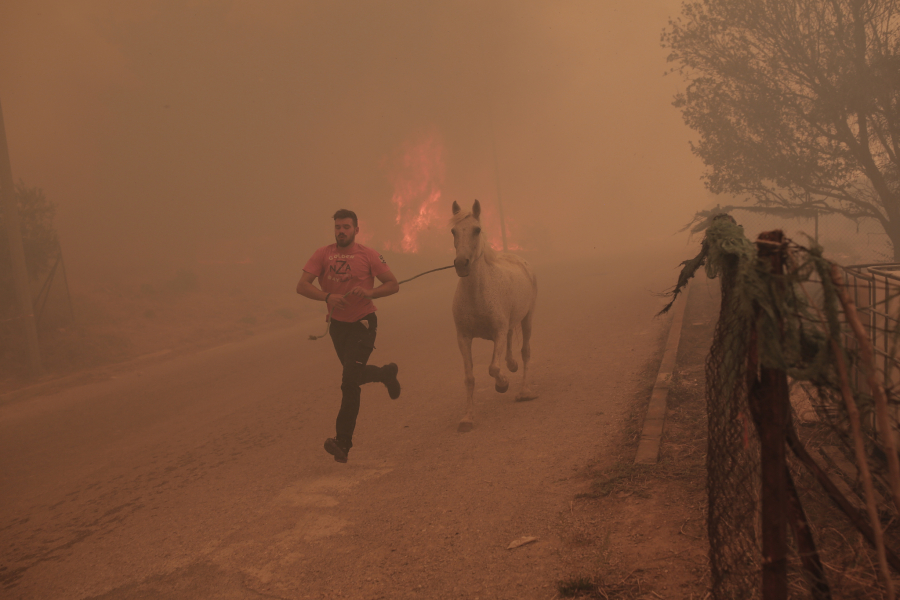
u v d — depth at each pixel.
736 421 1.88
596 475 3.61
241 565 3.22
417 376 7.73
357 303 4.62
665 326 8.23
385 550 3.13
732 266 1.81
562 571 2.63
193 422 7.18
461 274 4.88
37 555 3.84
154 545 3.68
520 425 4.91
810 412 3.41
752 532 2.01
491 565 2.80
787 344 1.58
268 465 4.98
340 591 2.80
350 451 5.01
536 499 3.44
